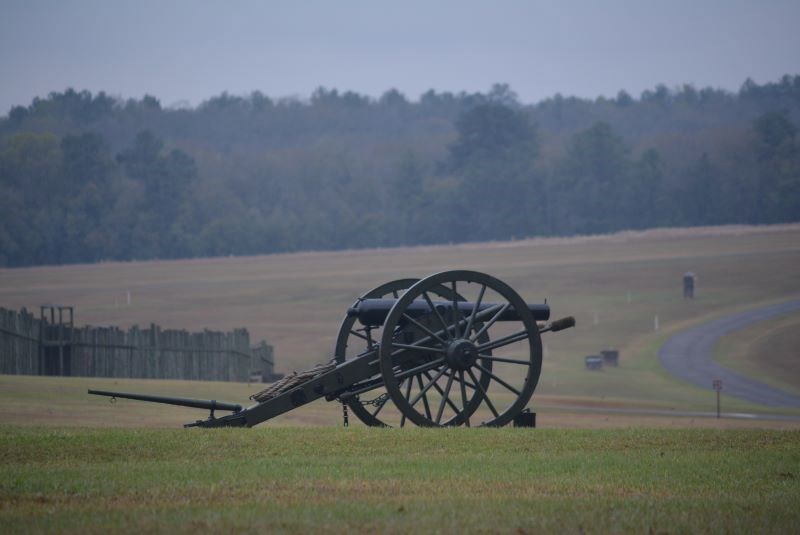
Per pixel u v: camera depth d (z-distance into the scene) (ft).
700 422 465.06
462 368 193.57
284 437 167.32
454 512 111.65
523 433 177.06
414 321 192.24
